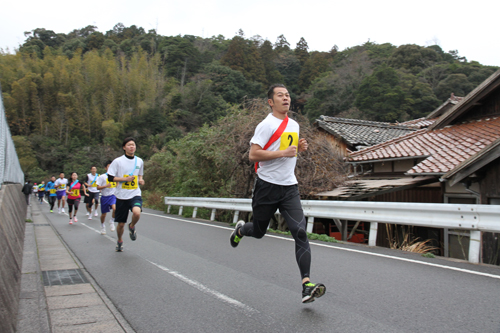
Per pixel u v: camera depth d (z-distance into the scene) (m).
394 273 4.54
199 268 4.97
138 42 86.69
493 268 4.72
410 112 37.44
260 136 3.38
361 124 20.59
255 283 4.20
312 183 11.47
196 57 75.25
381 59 52.56
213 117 58.56
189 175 16.30
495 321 2.94
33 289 3.99
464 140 11.53
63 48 88.94
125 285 4.21
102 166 54.69
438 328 2.82
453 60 52.34
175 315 3.25
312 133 11.93
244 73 66.38
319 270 4.74
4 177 8.72
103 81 62.44
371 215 6.86
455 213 5.50
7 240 4.04
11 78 61.91
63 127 59.16
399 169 14.01
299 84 69.06
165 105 61.56
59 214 15.83
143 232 8.80
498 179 8.78
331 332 2.79
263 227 3.72
